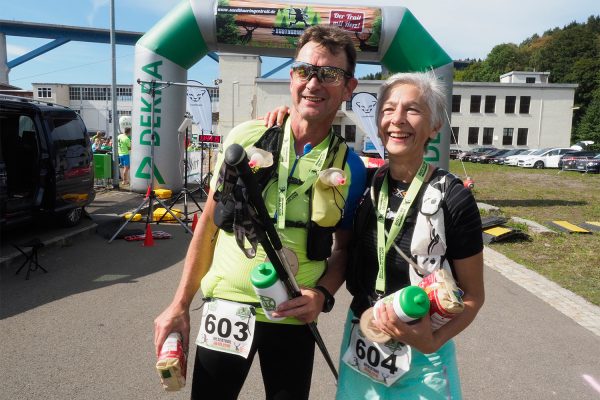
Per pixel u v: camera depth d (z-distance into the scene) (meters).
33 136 6.32
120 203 9.91
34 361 3.15
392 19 9.49
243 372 1.66
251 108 41.62
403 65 9.87
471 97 44.22
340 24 9.52
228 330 1.61
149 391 2.82
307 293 1.51
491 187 17.19
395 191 1.60
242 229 1.37
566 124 44.31
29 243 5.17
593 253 6.79
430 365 1.55
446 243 1.51
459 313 1.46
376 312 1.37
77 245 6.53
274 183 1.62
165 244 6.71
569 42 70.06
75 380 2.92
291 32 9.60
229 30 9.73
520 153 33.66
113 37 12.08
